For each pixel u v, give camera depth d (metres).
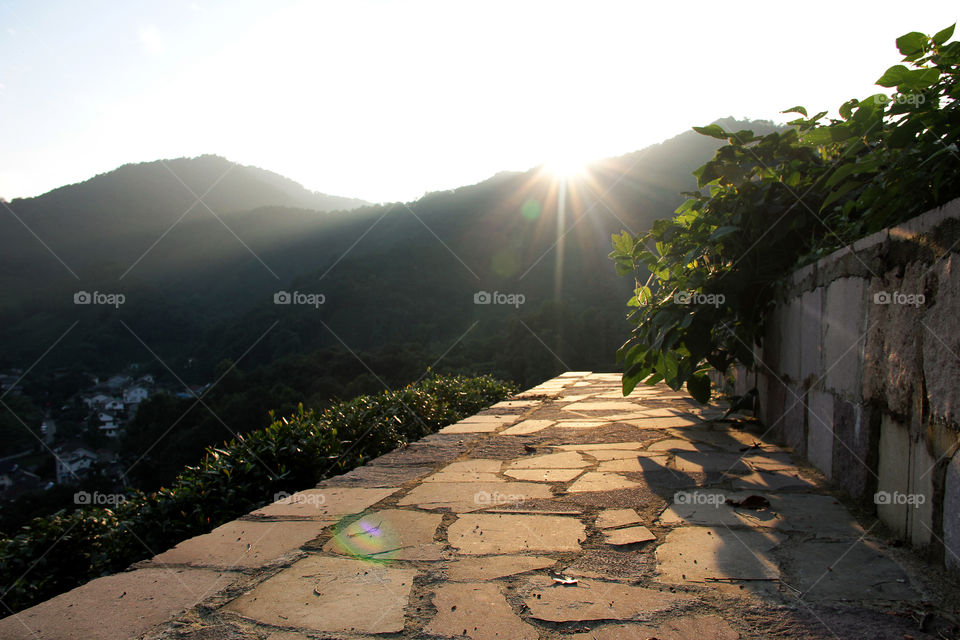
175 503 3.25
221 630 1.37
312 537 2.09
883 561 1.75
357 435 4.77
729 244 4.09
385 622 1.40
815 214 3.68
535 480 2.92
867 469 2.27
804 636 1.30
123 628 1.39
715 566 1.74
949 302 1.59
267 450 3.69
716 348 4.23
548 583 1.64
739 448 3.57
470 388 8.16
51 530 3.14
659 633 1.32
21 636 1.35
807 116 3.65
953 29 1.90
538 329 32.16
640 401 6.15
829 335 2.76
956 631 1.31
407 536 2.09
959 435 1.54
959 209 1.52
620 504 2.45
